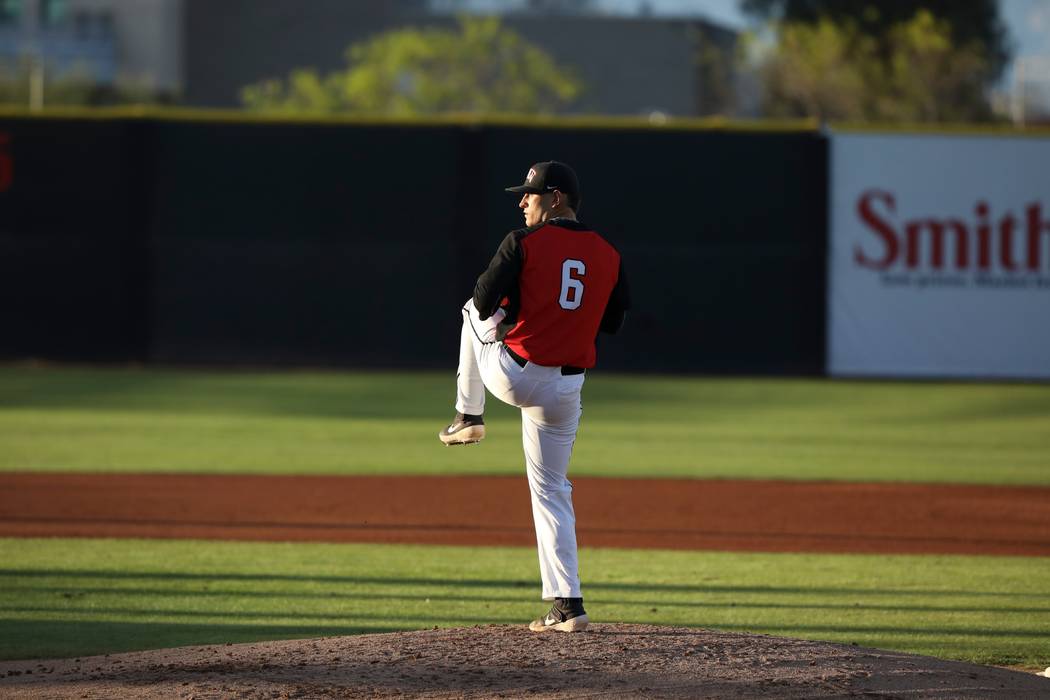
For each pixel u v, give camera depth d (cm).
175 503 3959
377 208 7775
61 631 2411
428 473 4581
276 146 7750
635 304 7788
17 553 3203
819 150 7738
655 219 7769
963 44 16950
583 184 7750
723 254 7781
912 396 7119
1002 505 4088
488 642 2019
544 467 2094
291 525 3653
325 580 2925
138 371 7638
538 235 2006
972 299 7781
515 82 18950
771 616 2603
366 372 7775
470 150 7744
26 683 1892
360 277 7794
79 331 7800
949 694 1817
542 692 1775
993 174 7744
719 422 6122
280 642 2084
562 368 2031
